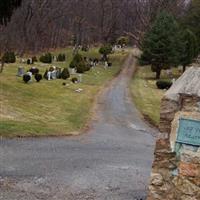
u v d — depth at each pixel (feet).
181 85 29.89
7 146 52.49
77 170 45.37
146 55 208.85
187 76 30.76
